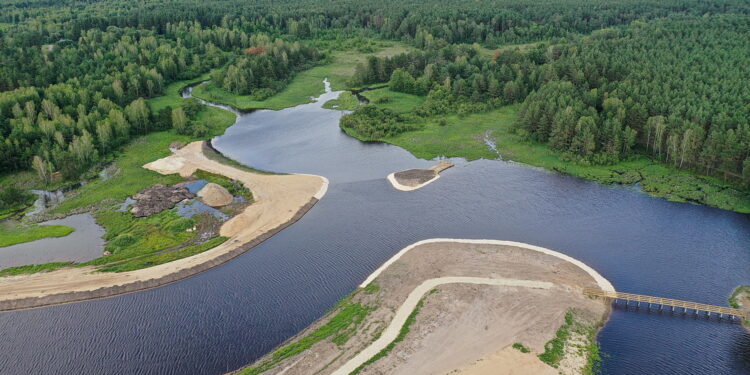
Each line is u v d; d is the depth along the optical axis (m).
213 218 140.12
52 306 106.06
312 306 104.75
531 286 107.25
